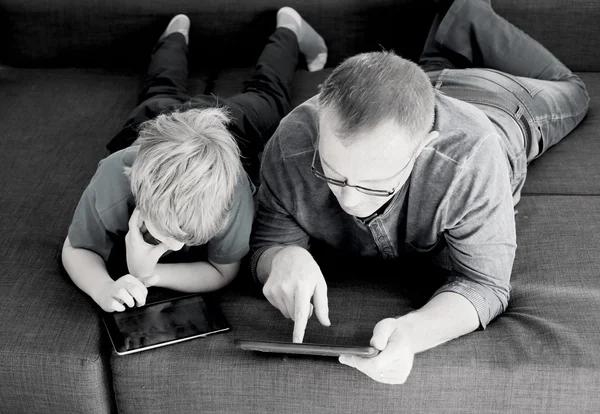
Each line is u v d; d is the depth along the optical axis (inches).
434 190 50.1
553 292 53.6
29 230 60.2
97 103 79.4
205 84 82.9
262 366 49.1
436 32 78.2
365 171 43.1
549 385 47.7
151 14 85.7
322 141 44.0
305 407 49.6
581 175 67.1
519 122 65.9
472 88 67.7
